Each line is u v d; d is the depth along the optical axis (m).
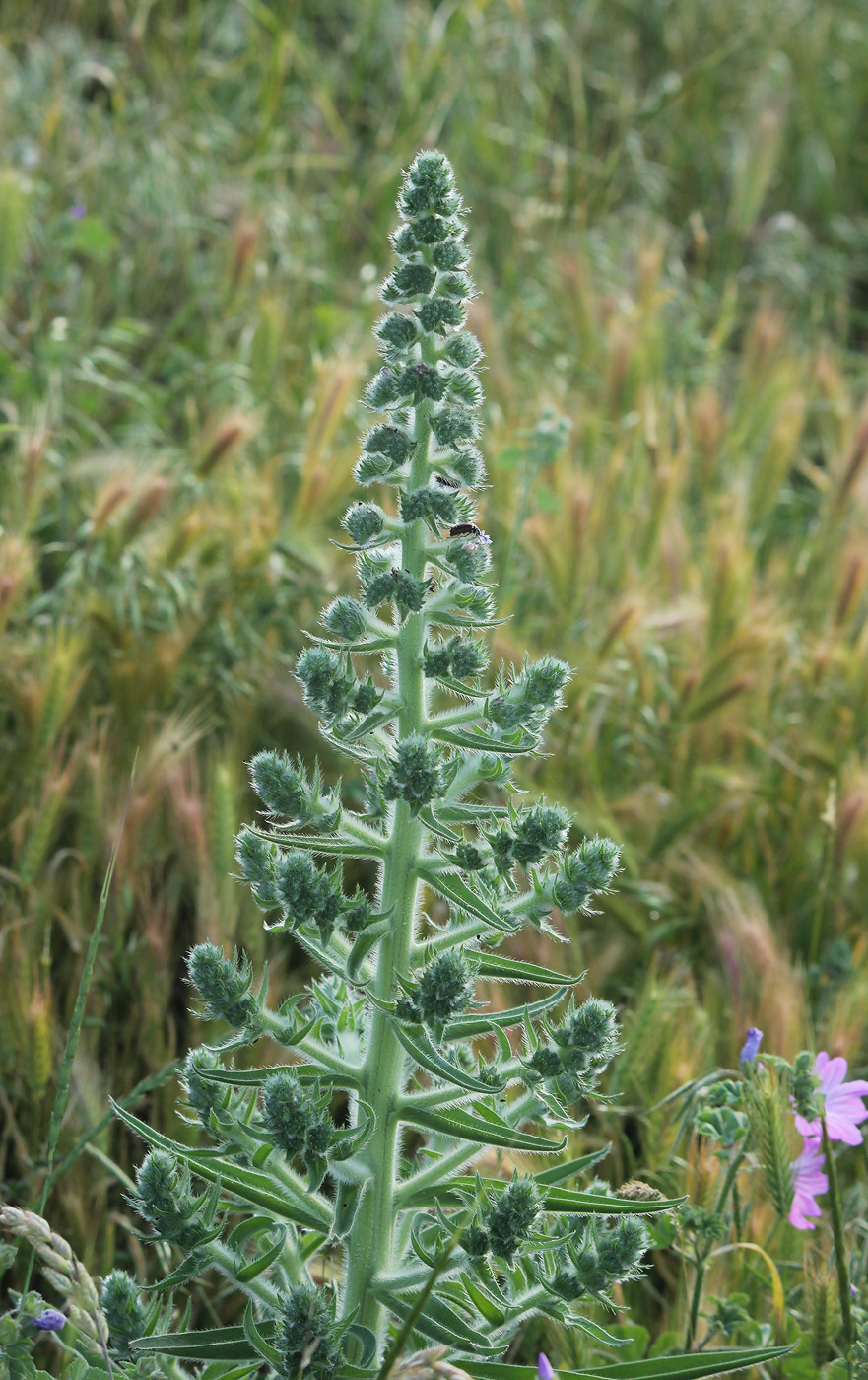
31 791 3.99
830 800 4.01
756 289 8.73
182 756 4.00
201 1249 1.97
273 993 3.31
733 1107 2.80
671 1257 3.11
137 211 7.13
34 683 3.97
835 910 4.21
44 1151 3.11
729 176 9.45
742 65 10.21
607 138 9.38
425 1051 1.87
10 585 4.27
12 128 7.29
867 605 5.51
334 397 5.06
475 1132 1.93
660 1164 3.09
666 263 8.45
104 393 6.05
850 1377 2.38
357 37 8.97
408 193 1.91
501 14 9.67
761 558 6.31
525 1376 1.96
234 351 6.53
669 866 4.30
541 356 7.08
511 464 4.75
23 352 6.05
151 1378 2.06
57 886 3.78
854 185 10.02
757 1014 3.42
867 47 10.75
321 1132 1.87
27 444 4.83
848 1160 3.36
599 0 10.23
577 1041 1.99
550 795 4.23
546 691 1.93
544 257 7.79
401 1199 2.03
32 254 6.59
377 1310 2.02
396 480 1.98
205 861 3.51
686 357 7.17
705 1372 1.92
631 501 5.70
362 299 6.73
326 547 5.04
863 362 8.09
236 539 4.94
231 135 8.16
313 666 1.89
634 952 4.03
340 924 2.01
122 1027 3.54
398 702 1.98
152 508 4.73
